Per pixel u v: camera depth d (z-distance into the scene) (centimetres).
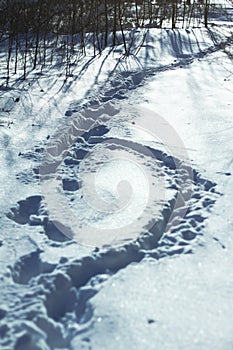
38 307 282
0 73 969
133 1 1858
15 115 685
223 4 2183
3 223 391
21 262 338
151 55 1232
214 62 1183
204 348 257
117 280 319
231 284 317
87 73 991
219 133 633
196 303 296
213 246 366
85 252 349
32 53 1166
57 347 267
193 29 1678
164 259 349
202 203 442
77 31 1459
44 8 1290
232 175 500
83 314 292
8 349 246
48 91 830
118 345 258
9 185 460
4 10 1100
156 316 282
